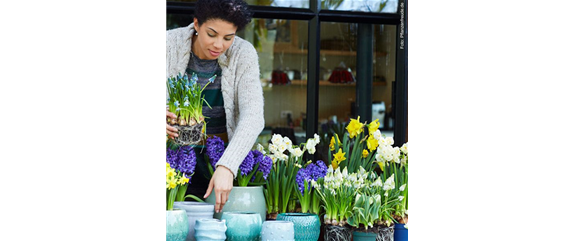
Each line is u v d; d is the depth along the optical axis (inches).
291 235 90.6
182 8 93.7
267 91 106.0
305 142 105.4
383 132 105.9
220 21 92.9
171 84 91.0
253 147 101.8
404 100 105.3
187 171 91.7
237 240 90.0
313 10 105.0
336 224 99.5
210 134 95.6
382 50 106.6
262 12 102.9
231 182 93.4
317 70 105.6
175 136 90.6
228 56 96.0
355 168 103.4
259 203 95.9
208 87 95.3
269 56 106.4
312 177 100.5
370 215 100.3
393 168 104.5
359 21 106.3
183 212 89.1
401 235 104.3
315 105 105.7
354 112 106.9
